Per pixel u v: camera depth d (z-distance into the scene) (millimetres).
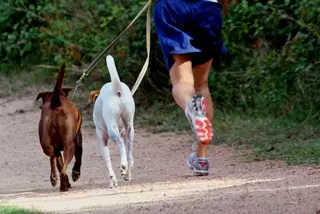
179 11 10211
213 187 10703
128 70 20344
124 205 9633
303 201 8945
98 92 12398
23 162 15586
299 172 11703
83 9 21828
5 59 25641
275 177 11289
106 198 10469
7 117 20766
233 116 17781
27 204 10383
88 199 10531
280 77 16984
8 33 25844
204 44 10391
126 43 20250
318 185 10016
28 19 24734
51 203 10383
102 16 21531
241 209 8727
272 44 18688
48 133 11859
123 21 20281
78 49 21219
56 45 22703
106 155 11820
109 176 11648
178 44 9930
